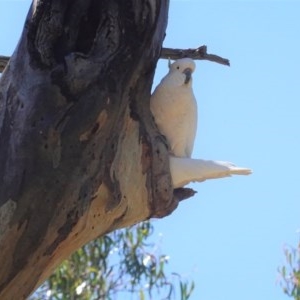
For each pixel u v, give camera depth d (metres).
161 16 11.13
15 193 10.62
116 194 11.03
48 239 10.79
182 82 11.55
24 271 10.84
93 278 18.89
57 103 10.70
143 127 11.24
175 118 11.52
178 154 11.61
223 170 11.52
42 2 10.95
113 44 10.88
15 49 11.12
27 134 10.68
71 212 10.80
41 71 10.80
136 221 11.64
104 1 10.98
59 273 18.70
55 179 10.66
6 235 10.62
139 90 11.10
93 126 10.70
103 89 10.75
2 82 11.04
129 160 11.16
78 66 10.73
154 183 11.40
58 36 10.95
